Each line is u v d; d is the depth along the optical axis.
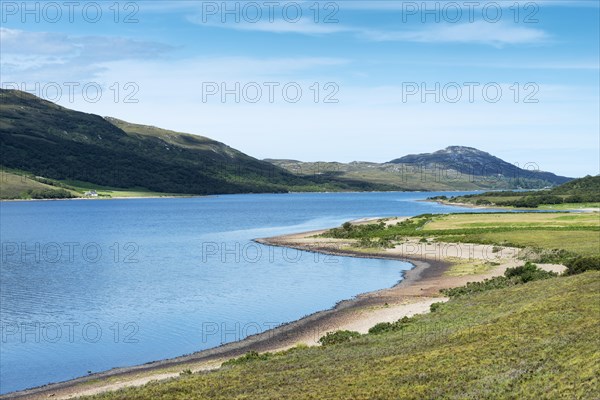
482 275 88.00
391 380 30.86
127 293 84.06
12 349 56.09
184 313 70.56
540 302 46.72
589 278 56.31
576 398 23.58
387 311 64.44
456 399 26.09
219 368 43.25
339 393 29.30
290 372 36.44
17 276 100.81
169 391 33.84
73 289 87.69
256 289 86.00
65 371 49.59
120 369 49.44
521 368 29.33
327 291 83.06
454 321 49.25
